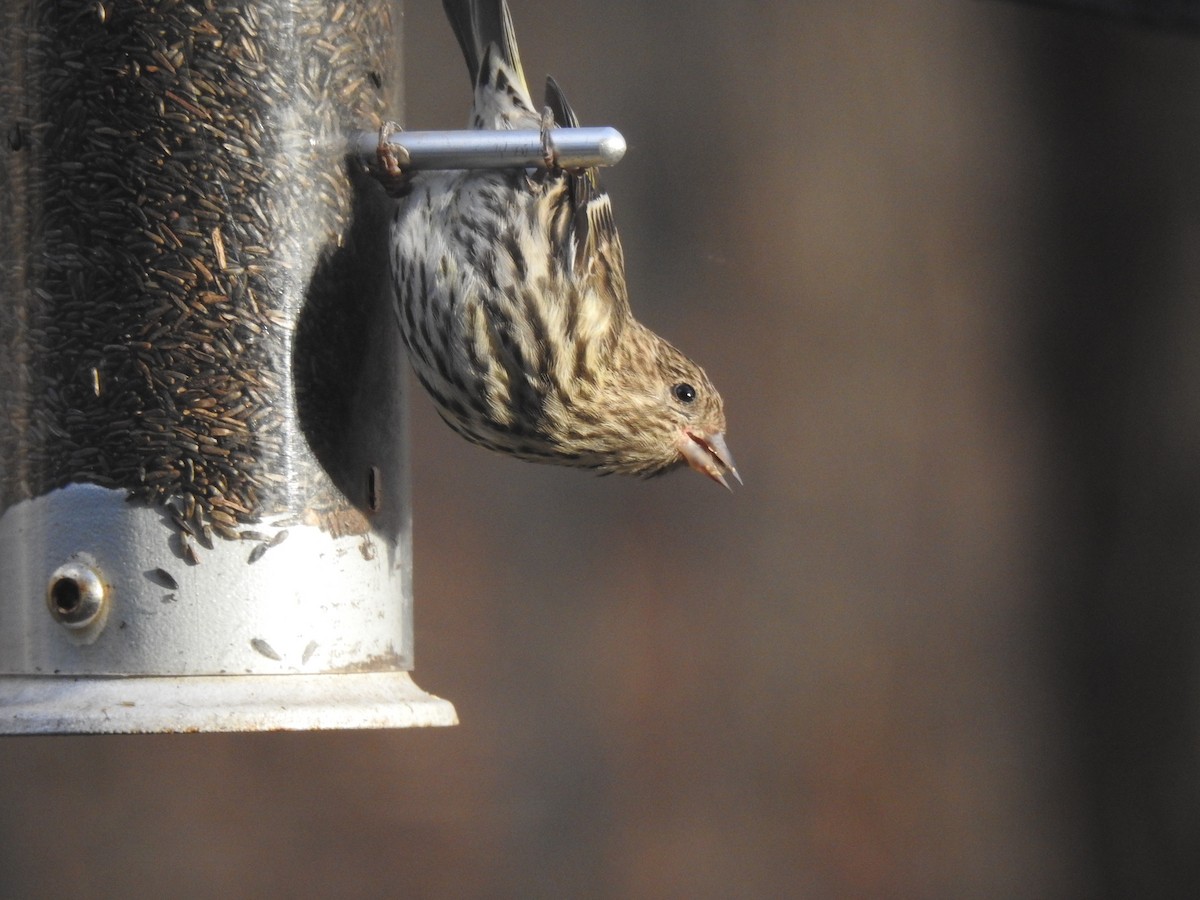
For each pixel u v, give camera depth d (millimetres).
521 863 12461
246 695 6543
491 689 12703
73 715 6332
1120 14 7855
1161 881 13453
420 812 12359
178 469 6691
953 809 13180
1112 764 13578
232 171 6867
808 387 13453
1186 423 14016
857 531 13383
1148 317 14094
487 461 12961
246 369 6801
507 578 12867
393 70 7434
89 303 6793
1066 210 14078
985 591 13539
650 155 13469
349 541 6918
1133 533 13812
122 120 6824
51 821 11852
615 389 7914
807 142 13703
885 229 13711
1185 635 13820
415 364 7316
